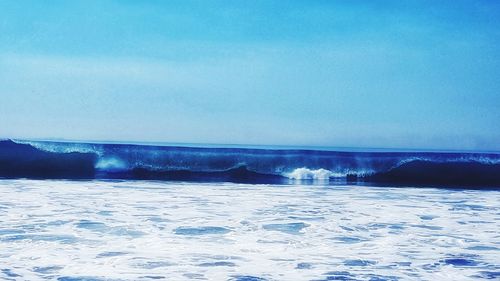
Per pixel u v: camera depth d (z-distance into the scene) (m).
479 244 6.09
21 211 7.82
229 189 11.74
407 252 5.61
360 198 10.41
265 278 4.50
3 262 4.88
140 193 10.50
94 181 12.92
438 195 11.34
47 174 14.35
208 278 4.48
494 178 15.08
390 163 15.18
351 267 4.93
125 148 15.03
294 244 5.95
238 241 6.06
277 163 15.19
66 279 4.36
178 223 7.14
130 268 4.76
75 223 6.96
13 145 14.80
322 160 15.24
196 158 15.12
